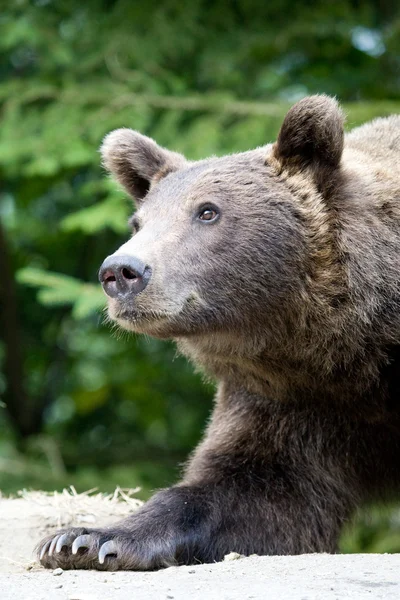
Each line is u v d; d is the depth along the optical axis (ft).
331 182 33.19
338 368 32.71
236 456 34.55
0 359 82.58
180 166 36.60
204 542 31.86
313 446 34.65
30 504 38.47
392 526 61.41
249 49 70.13
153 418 81.61
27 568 31.24
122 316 30.83
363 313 31.83
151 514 31.65
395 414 33.53
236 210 32.65
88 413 81.76
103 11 70.95
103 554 29.68
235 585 23.95
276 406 34.76
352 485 35.47
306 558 27.68
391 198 32.65
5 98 66.03
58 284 55.72
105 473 69.82
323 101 33.06
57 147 62.75
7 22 67.56
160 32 68.80
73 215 59.47
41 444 71.97
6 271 75.82
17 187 76.43
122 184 38.14
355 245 32.04
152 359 79.51
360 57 74.18
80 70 67.82
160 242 31.71
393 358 32.45
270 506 33.40
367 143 36.63
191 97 64.34
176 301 31.37
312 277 32.45
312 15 70.38
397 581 23.76
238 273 32.32
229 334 32.91
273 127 61.11
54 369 82.58
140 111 63.31
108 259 30.45
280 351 32.94
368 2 71.36
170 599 22.65
